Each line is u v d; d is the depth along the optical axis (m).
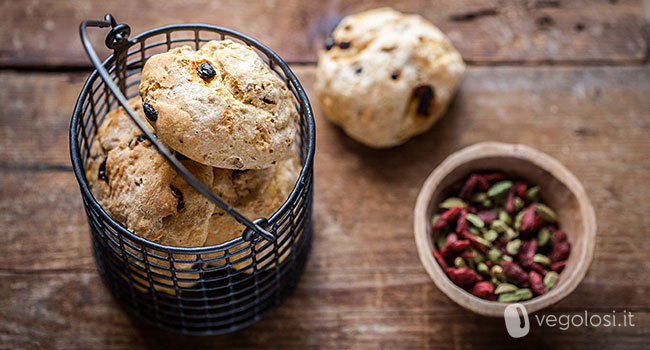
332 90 0.66
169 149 0.56
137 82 0.61
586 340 0.64
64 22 0.70
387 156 0.68
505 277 0.62
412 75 0.65
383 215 0.66
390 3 0.72
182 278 0.58
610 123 0.69
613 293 0.65
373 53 0.66
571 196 0.63
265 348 0.63
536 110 0.69
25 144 0.67
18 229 0.64
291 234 0.58
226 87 0.55
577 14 0.72
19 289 0.63
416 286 0.65
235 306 0.63
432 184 0.63
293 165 0.61
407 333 0.64
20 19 0.70
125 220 0.56
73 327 0.63
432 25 0.71
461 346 0.63
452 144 0.68
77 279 0.64
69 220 0.65
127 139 0.57
